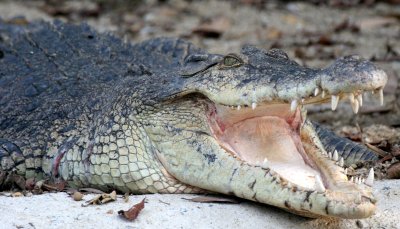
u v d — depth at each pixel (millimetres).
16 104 11148
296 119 8766
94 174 9266
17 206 8188
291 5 22188
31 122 10555
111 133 9211
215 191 8523
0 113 11086
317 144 8875
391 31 19344
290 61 8812
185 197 8641
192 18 21203
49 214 7973
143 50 12875
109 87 10531
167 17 21281
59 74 11734
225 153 8422
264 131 8836
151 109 9023
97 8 22062
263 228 7883
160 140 8906
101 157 9211
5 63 12594
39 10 21938
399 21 20328
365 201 7383
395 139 11594
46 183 9734
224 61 8688
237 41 18844
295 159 8547
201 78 8766
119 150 9102
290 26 20266
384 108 13211
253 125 8844
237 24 20453
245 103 8328
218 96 8508
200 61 9023
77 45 12758
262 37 19141
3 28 15523
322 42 18188
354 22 20156
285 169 8305
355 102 7875
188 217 7980
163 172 8898
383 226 8133
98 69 11664
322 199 7438
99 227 7684
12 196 8875
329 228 8031
